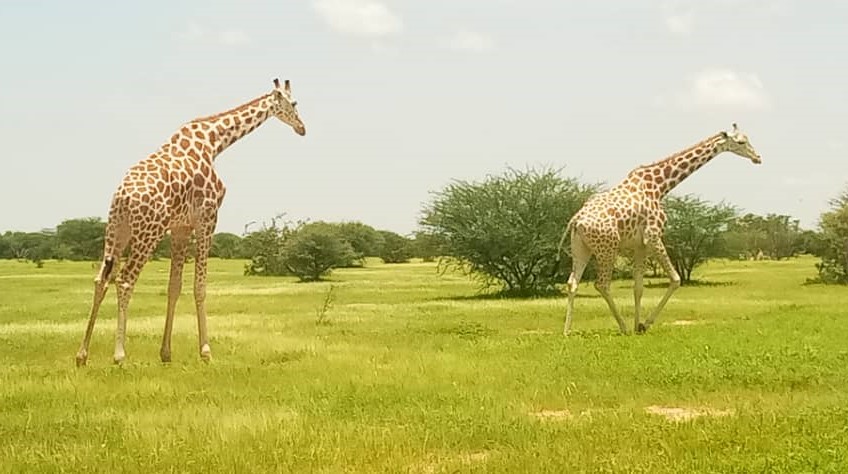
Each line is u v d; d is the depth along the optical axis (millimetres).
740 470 7547
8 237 107375
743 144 19953
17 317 25922
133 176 14289
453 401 10812
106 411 10344
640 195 19062
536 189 40000
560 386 11828
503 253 40000
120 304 14258
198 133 15641
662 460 7902
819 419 9281
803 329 17281
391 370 13289
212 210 15391
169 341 15016
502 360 14250
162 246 83125
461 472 7676
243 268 77250
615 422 9484
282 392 11531
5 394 11383
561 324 21781
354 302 33594
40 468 7926
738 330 17281
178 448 8430
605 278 18844
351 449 8438
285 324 21875
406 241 106062
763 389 11523
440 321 22672
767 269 66438
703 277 55344
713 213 51312
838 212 46281
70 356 15438
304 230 60625
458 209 40469
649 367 13062
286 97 17062
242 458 8133
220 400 10977
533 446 8477
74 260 95750
